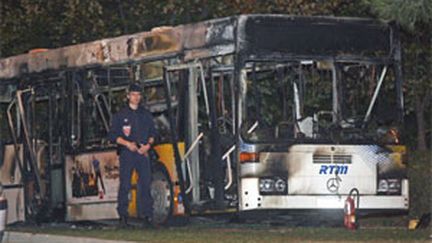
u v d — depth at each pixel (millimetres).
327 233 27266
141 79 31625
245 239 25406
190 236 26469
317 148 29031
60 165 34844
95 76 33406
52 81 35188
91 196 33438
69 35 43094
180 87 30141
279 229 29516
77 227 34000
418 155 36250
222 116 29062
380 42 30047
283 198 28641
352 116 29594
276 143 28656
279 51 28844
